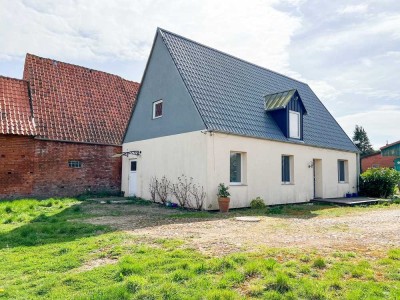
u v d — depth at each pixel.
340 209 14.40
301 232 8.10
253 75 19.42
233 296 4.05
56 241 7.38
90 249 6.50
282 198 16.34
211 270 5.04
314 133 19.58
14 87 19.14
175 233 7.99
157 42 17.09
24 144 17.34
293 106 17.56
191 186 13.99
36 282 4.84
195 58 16.66
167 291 4.26
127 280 4.60
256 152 15.19
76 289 4.54
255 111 16.64
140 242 6.98
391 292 4.06
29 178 17.31
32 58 20.89
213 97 15.17
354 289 4.21
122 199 17.52
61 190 18.38
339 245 6.51
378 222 9.92
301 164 17.70
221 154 13.73
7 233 8.28
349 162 21.69
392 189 21.30
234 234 7.82
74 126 19.52
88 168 19.47
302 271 4.87
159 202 16.06
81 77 22.66
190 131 14.30
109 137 20.55
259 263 5.07
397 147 34.16
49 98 19.69
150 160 17.06
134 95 25.00
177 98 15.27
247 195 14.59
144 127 17.80
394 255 5.56
